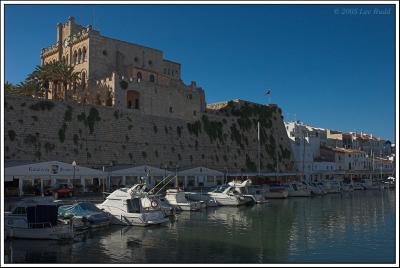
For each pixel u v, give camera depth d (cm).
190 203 5056
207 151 9288
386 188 10612
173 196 5097
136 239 3130
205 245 2956
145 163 7881
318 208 5575
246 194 6156
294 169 11706
